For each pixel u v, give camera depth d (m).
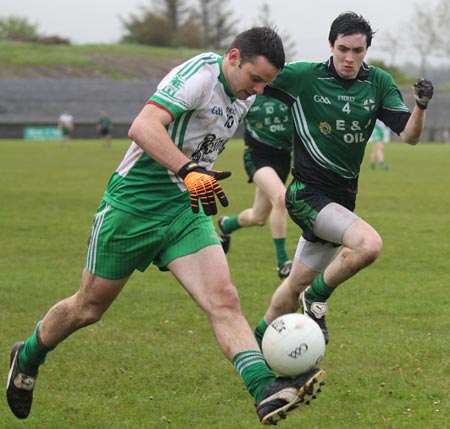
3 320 15.16
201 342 13.63
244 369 8.61
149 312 15.69
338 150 12.29
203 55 9.27
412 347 13.06
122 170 9.54
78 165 57.00
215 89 9.15
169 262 9.48
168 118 8.79
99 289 9.66
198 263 9.32
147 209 9.39
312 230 12.25
